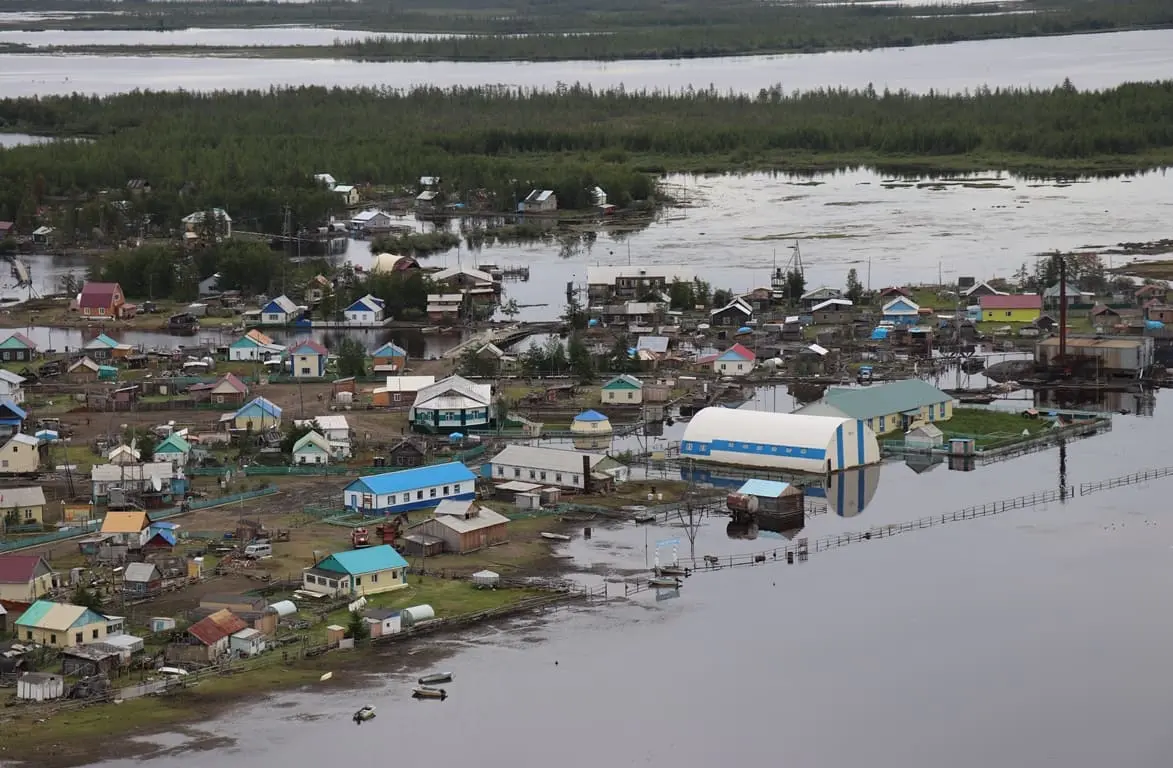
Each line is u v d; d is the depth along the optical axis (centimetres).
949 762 11275
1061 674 12700
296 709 11875
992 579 14788
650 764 11200
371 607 13662
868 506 17088
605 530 16162
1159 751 11394
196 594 13900
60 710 11712
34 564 13700
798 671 12744
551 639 13288
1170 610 13975
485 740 11456
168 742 11275
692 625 13662
